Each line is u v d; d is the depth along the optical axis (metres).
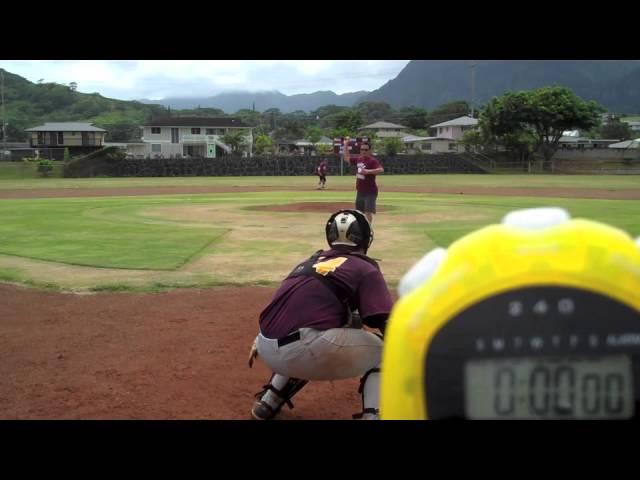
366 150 13.84
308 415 4.23
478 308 1.17
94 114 159.62
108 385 4.85
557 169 67.25
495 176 58.09
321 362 3.45
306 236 13.31
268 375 5.10
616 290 1.13
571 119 68.56
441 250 1.41
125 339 6.09
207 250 11.38
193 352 5.69
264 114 170.25
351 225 3.65
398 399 1.25
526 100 69.06
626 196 28.48
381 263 9.91
